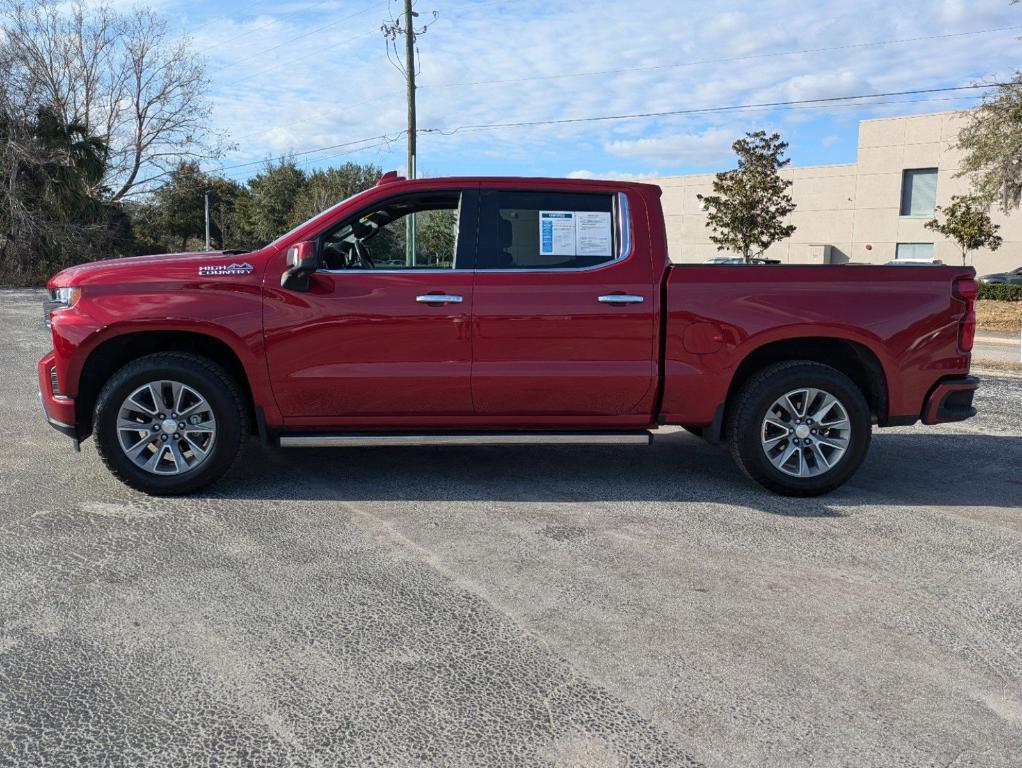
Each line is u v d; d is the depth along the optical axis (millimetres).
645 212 5246
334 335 5043
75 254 36219
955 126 36594
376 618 3502
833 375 5234
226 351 5289
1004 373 11555
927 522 4906
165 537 4414
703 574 4043
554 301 5109
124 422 4988
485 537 4504
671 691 2969
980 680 3086
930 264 5402
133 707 2803
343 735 2674
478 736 2682
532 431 5340
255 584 3824
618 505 5137
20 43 37250
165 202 55656
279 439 5117
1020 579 4047
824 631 3457
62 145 35500
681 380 5215
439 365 5109
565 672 3088
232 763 2523
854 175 39781
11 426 7027
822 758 2594
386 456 6273
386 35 29484
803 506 5195
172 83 42938
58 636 3281
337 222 5172
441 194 5254
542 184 5266
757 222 32469
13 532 4445
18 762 2498
